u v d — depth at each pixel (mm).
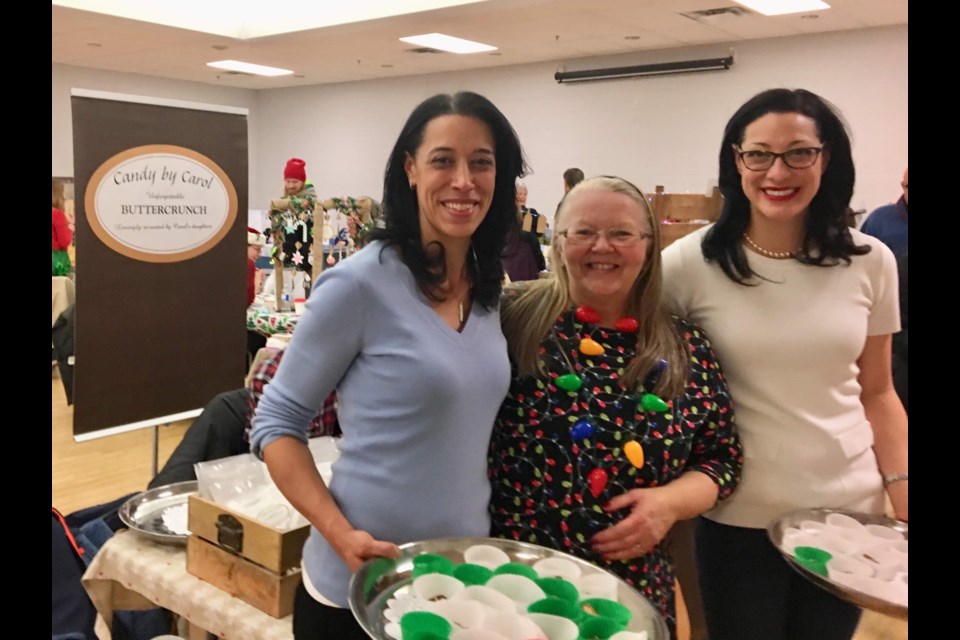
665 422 1341
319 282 1233
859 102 6164
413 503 1199
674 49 7125
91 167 2336
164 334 2564
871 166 6145
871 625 2047
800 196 1376
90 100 2314
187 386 2648
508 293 1447
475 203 1188
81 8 5941
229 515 1606
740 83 6789
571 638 1046
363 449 1211
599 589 1176
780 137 1356
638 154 7543
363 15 6172
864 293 1468
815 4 5367
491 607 1088
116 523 2236
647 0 5277
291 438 1234
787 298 1438
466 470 1226
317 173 10859
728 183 1468
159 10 6449
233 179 2676
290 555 1550
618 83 7578
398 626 1045
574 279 1360
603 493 1309
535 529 1321
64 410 5172
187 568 1710
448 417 1180
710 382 1413
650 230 1355
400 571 1161
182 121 2521
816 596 1474
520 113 8430
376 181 10195
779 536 1369
